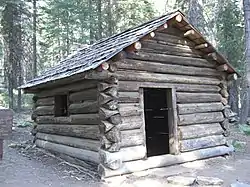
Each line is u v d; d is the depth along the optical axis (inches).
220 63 381.1
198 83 363.3
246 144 466.9
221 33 807.7
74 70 292.4
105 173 266.5
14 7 731.4
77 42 920.9
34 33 834.8
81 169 306.3
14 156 376.2
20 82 796.6
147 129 421.4
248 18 595.8
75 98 330.6
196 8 612.1
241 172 300.0
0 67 1011.9
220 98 389.4
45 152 397.7
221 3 805.9
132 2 872.3
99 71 264.7
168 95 338.3
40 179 272.7
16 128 605.3
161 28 304.5
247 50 600.1
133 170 283.1
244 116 629.9
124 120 287.0
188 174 290.0
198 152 344.5
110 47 315.0
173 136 331.3
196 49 367.2
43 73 444.1
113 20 889.5
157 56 324.5
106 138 274.5
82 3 895.7
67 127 347.3
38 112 432.1
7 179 267.6
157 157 313.1
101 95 277.6
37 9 900.0
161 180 269.6
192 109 349.4
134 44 277.6
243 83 781.9
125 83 292.5
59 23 934.4
